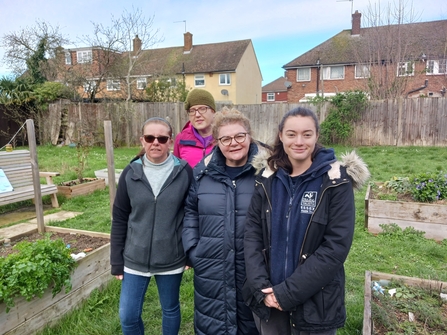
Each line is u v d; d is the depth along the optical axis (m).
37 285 2.50
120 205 2.29
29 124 4.18
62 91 15.84
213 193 2.07
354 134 13.62
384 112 13.19
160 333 2.76
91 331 2.71
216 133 2.07
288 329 1.91
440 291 2.73
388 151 11.80
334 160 1.79
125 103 15.00
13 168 6.07
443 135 12.62
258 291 1.78
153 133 2.13
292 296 1.68
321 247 1.72
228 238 1.99
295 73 27.41
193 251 2.12
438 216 4.43
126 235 2.33
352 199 1.72
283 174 1.85
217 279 2.03
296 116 1.78
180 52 32.44
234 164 2.14
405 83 16.86
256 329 2.07
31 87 15.50
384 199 4.96
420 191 4.85
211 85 30.20
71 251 3.42
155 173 2.23
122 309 2.24
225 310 2.03
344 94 13.53
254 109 14.36
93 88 17.28
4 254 3.59
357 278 3.52
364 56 20.08
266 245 1.87
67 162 10.64
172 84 19.92
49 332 2.61
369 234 4.70
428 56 20.77
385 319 2.34
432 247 4.12
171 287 2.31
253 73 33.81
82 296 3.00
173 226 2.26
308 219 1.75
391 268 3.77
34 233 4.23
